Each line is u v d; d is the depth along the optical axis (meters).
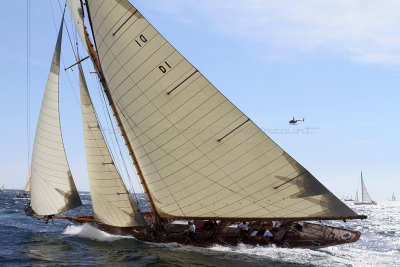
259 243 21.28
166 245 22.02
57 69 22.94
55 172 23.92
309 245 21.14
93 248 21.12
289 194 19.16
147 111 20.02
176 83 18.78
